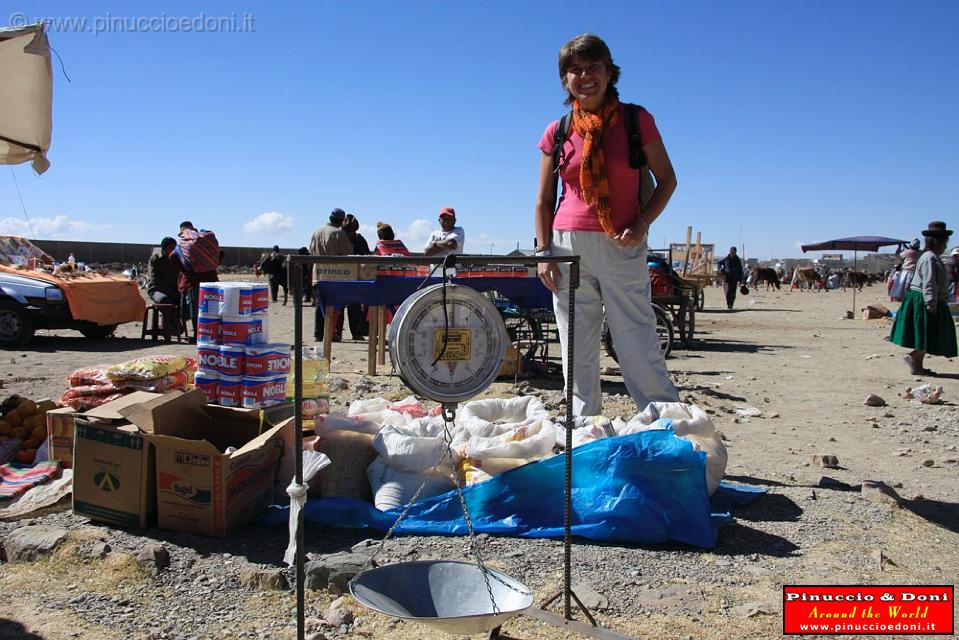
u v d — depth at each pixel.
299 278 2.73
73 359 10.89
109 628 3.08
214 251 13.67
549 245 5.17
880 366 11.91
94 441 4.15
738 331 18.23
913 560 4.00
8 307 12.23
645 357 5.11
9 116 6.09
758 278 51.31
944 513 4.82
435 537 4.07
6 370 9.66
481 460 4.40
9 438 5.24
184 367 5.29
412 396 7.84
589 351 5.20
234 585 3.49
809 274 50.59
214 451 3.96
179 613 3.22
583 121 4.84
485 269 7.65
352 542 4.01
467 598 2.99
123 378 4.95
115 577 3.50
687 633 3.18
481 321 2.90
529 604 2.77
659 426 4.54
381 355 10.25
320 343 13.41
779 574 3.76
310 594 3.43
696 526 4.10
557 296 5.22
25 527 4.00
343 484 4.47
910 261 17.53
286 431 4.49
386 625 3.19
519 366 9.65
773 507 4.76
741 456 6.19
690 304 14.27
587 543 4.05
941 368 11.81
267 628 3.12
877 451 6.50
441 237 10.58
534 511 4.20
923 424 7.60
